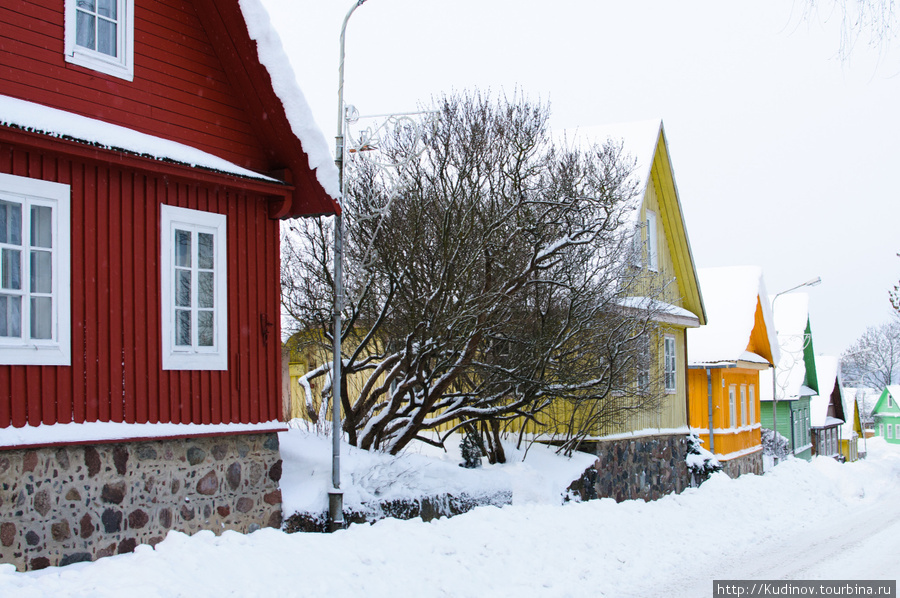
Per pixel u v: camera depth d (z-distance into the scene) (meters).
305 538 10.10
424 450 18.22
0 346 8.35
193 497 9.98
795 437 46.56
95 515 8.95
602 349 15.87
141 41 10.19
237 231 10.92
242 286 10.91
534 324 15.14
